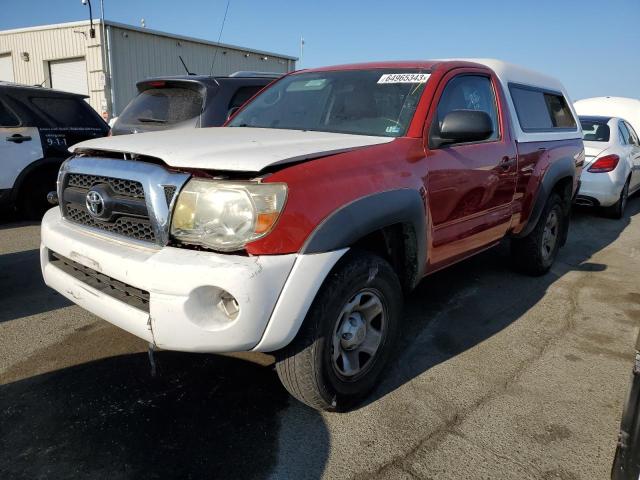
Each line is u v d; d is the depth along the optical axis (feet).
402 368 10.55
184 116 18.56
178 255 7.25
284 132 10.34
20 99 21.67
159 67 63.31
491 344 11.79
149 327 7.34
